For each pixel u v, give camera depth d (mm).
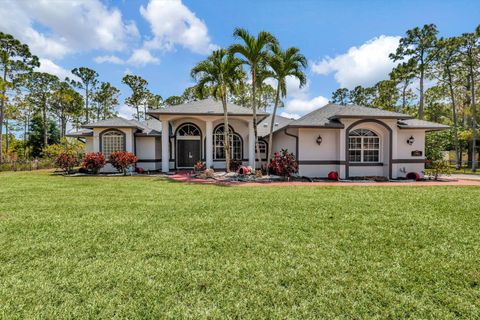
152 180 13961
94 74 41094
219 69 15422
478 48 21359
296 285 3076
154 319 2457
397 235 4801
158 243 4383
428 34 25859
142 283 3111
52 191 9891
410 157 16141
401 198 8414
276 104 15789
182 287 3027
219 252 4020
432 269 3471
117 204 7457
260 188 10914
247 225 5391
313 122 15578
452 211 6613
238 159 20656
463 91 26953
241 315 2529
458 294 2891
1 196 8789
